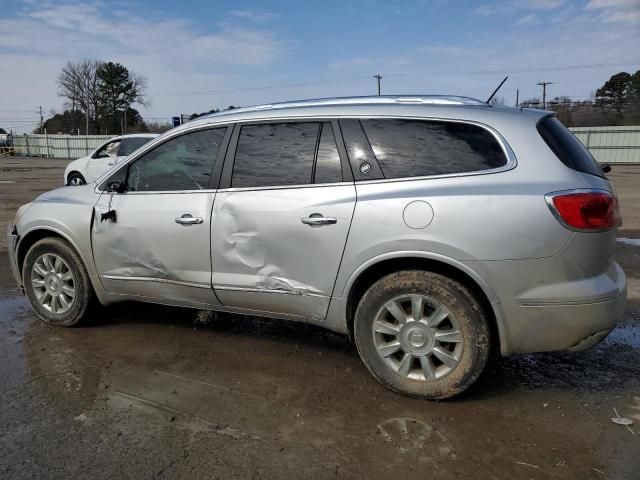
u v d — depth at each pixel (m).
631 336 4.25
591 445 2.69
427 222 2.98
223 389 3.31
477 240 2.89
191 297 3.82
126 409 3.05
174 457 2.60
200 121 3.81
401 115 3.24
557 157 2.96
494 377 3.49
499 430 2.83
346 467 2.52
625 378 3.48
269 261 3.44
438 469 2.50
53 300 4.35
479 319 2.97
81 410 3.04
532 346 2.98
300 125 3.46
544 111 3.32
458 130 3.11
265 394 3.24
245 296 3.58
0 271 6.27
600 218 2.86
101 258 4.08
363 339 3.23
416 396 3.14
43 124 87.38
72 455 2.61
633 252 7.56
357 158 3.25
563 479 2.42
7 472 2.47
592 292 2.86
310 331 4.34
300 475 2.46
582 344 2.96
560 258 2.84
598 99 53.75
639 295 5.42
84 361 3.72
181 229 3.69
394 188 3.11
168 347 3.99
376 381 3.42
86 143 49.16
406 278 3.08
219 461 2.56
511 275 2.88
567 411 3.04
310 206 3.28
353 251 3.17
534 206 2.83
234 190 3.55
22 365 3.65
